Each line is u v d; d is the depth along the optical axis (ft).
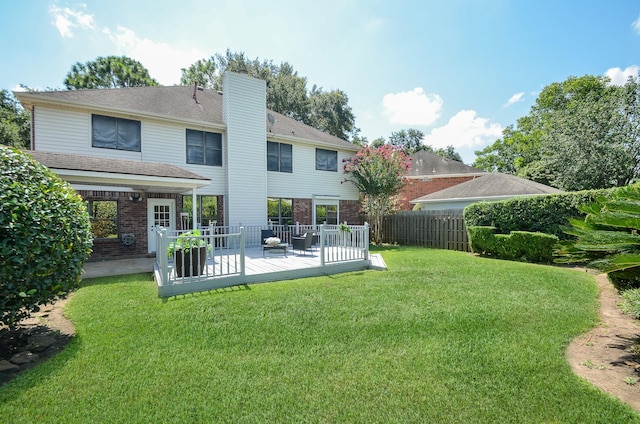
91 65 83.46
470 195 53.21
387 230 54.60
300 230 49.78
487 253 35.73
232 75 44.57
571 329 13.53
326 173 56.90
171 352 11.74
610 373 10.05
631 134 63.05
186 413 8.37
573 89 101.60
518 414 8.19
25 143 75.10
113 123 37.14
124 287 21.11
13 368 10.55
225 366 10.75
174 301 17.78
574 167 64.18
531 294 18.86
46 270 12.34
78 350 11.80
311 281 22.95
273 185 50.49
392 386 9.51
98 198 35.53
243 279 22.06
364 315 15.51
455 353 11.49
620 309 16.01
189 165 42.09
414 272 25.45
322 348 12.06
